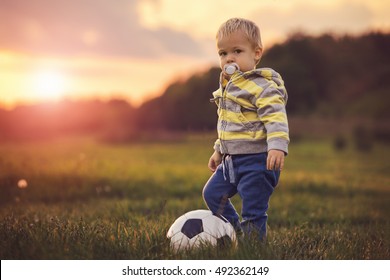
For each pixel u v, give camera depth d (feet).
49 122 320.29
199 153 208.03
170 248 23.16
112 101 476.95
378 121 534.78
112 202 47.19
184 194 59.36
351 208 49.70
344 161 175.42
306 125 506.07
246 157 24.85
